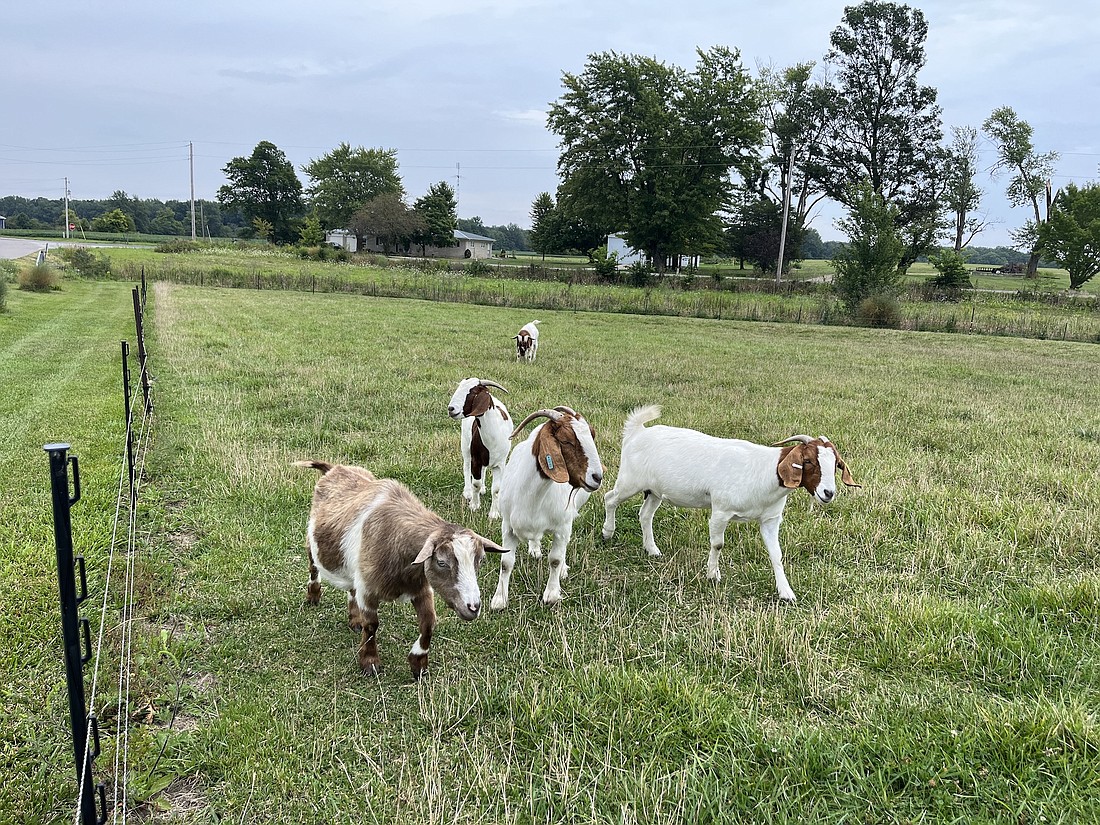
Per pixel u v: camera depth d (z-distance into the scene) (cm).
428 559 441
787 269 7262
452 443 1001
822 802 381
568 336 2466
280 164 11456
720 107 5931
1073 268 5894
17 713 430
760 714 459
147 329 2061
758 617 564
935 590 629
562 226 9450
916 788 392
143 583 589
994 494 845
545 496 567
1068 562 672
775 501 615
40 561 604
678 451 662
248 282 4134
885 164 6512
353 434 1029
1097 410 1361
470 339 2208
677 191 6084
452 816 370
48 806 370
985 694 474
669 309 3681
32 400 1157
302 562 646
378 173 10688
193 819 369
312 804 379
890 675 501
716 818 370
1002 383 1705
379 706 462
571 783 390
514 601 607
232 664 501
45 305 2612
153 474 841
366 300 3569
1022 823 370
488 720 449
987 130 7200
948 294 4412
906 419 1245
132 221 12088
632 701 458
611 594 620
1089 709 450
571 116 6191
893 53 6278
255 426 1055
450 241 9769
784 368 1836
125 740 389
